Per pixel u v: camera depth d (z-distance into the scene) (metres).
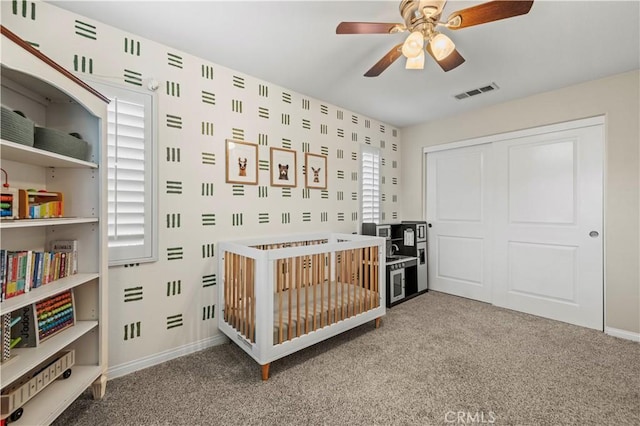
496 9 1.34
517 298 3.15
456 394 1.71
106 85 1.82
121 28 1.87
